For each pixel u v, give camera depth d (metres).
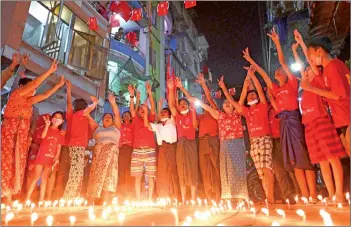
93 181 5.73
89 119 6.49
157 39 25.45
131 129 6.91
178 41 28.81
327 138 4.23
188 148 6.00
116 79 20.31
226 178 5.54
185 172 5.89
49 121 5.76
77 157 5.96
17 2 10.60
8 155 4.69
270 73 20.78
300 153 4.74
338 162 4.14
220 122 5.86
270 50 19.27
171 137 6.27
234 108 5.93
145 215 3.43
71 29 13.61
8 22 10.34
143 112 6.58
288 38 14.88
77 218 3.21
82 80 13.94
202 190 6.44
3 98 8.71
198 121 6.38
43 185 5.65
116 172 5.99
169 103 6.44
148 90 6.92
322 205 4.07
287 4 16.33
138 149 6.31
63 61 13.04
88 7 14.70
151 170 6.20
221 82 6.02
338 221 2.66
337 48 9.52
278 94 5.19
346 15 8.38
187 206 4.96
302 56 12.91
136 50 22.12
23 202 5.70
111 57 19.52
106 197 5.74
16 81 6.98
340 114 4.10
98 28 15.48
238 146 5.63
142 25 23.30
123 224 2.70
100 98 15.09
